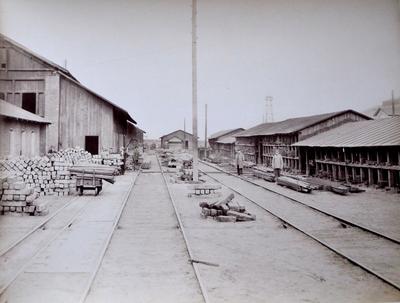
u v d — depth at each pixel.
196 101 20.23
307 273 6.58
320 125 23.36
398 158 15.51
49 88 22.66
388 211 11.90
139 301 5.48
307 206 12.95
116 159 24.53
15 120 17.53
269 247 8.14
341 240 8.64
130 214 11.77
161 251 7.84
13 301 5.49
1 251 7.62
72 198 14.79
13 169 15.09
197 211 12.35
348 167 18.88
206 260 7.24
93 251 7.79
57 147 22.64
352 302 5.44
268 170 23.86
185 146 68.44
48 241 8.51
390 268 6.75
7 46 22.27
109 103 24.61
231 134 53.47
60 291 5.82
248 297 5.61
